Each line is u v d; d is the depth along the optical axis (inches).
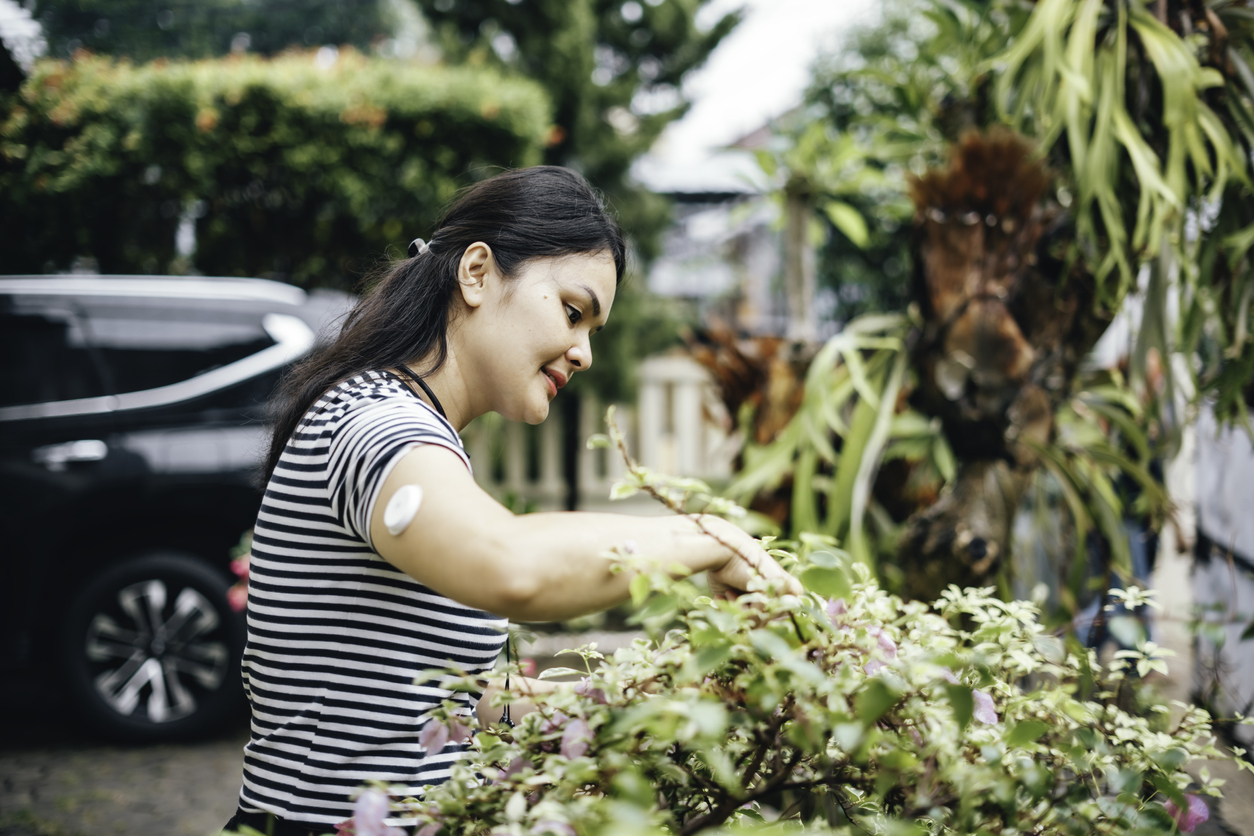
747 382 121.7
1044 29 75.8
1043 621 92.4
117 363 150.2
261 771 40.9
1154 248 70.9
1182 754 42.2
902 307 265.0
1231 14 76.2
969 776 34.2
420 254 46.4
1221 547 114.3
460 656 41.0
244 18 375.6
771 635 32.2
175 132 204.4
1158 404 82.4
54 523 143.4
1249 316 75.7
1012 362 77.1
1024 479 80.5
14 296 149.2
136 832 113.3
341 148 208.1
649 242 259.8
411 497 34.6
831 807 50.7
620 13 254.4
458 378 44.8
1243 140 75.8
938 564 78.0
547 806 31.6
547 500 246.4
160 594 148.2
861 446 100.1
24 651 144.3
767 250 406.6
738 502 114.1
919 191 80.0
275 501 41.0
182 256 218.1
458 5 245.6
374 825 33.9
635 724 33.0
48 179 205.6
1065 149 82.7
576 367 45.5
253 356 155.1
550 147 254.5
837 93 256.4
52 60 213.9
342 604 39.7
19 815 117.7
